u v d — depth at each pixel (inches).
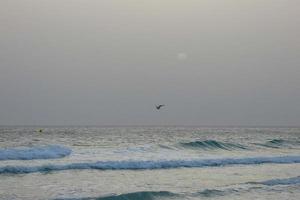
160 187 1014.4
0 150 1439.5
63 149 1576.0
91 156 1521.9
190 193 942.4
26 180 1055.0
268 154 1868.8
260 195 952.3
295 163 1546.5
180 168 1333.7
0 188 948.6
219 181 1118.4
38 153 1453.0
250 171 1315.2
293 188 1042.1
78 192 927.0
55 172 1185.4
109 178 1113.4
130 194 879.7
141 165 1312.7
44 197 867.4
